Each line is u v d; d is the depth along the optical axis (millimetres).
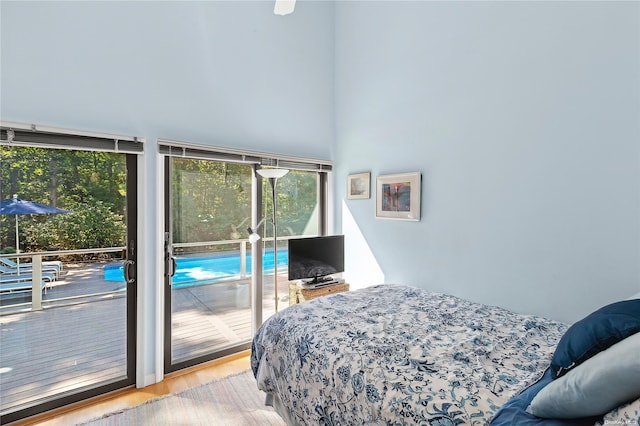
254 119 3197
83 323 2432
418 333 1830
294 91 3490
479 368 1444
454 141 2721
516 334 1820
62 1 2252
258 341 2166
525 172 2312
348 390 1482
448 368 1450
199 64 2863
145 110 2586
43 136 2186
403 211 3096
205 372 2814
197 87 2850
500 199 2445
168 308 2770
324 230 3840
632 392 881
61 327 2363
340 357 1618
